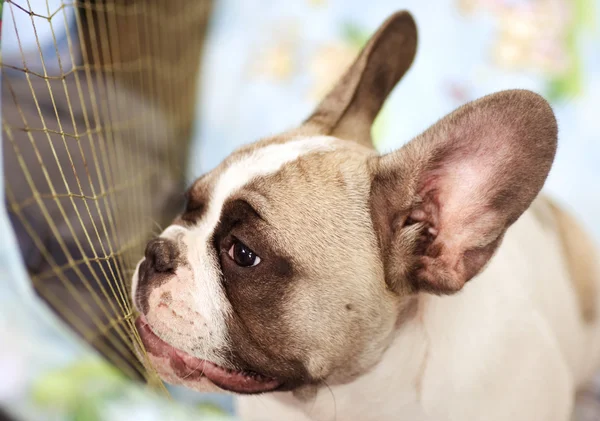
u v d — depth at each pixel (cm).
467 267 37
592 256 52
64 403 45
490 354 39
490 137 35
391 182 37
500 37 70
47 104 47
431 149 36
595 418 53
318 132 42
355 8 74
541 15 71
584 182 62
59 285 44
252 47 72
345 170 38
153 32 57
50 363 46
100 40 51
